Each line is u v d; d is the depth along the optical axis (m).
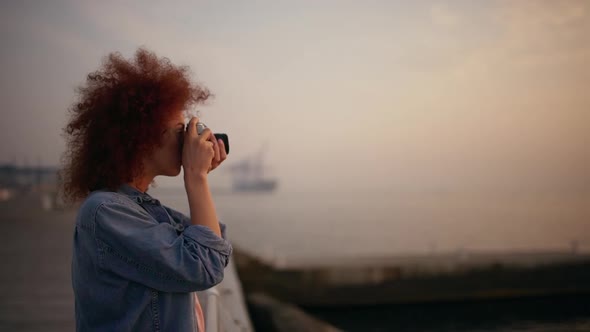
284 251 29.41
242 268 11.28
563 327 11.97
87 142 1.11
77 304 1.04
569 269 12.84
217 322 1.60
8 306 5.27
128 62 1.18
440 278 12.33
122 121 1.08
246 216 68.81
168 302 1.02
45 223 14.58
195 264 0.99
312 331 6.92
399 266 12.16
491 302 12.50
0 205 19.78
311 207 104.38
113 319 0.99
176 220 1.26
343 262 12.23
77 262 1.01
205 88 1.29
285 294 11.49
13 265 7.76
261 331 7.22
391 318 11.94
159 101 1.12
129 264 0.97
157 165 1.18
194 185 1.10
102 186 1.11
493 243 34.66
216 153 1.17
